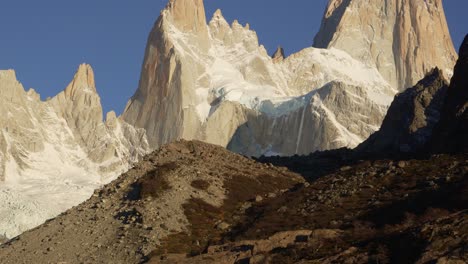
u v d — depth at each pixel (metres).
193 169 90.19
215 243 77.00
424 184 79.94
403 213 74.50
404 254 64.81
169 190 84.94
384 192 80.88
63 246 79.12
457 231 64.62
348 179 85.69
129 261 75.12
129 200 85.12
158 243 77.06
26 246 80.25
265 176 92.94
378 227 73.81
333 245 70.12
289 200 84.44
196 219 81.62
